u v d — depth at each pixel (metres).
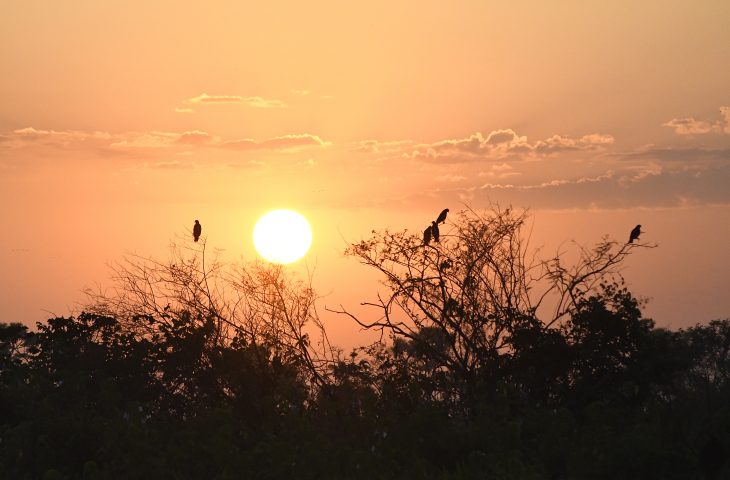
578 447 62.66
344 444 62.38
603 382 83.81
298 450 62.75
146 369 87.50
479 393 79.81
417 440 65.50
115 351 87.75
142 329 90.62
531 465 58.94
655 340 87.94
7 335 114.56
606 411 69.75
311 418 76.75
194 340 87.62
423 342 86.12
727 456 55.41
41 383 81.00
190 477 60.34
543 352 84.00
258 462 60.78
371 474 59.41
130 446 60.91
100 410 78.00
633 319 85.38
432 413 66.94
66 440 64.75
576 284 87.75
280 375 85.81
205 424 68.38
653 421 68.25
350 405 78.12
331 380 85.12
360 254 88.69
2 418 76.88
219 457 60.28
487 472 58.09
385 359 86.31
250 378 85.94
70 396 81.06
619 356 85.12
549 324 86.94
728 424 68.19
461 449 64.31
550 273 88.62
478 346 87.12
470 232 89.25
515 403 78.06
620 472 58.16
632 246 87.19
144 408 80.12
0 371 90.00
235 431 68.75
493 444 63.78
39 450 63.56
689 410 76.31
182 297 90.94
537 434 67.12
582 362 84.69
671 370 86.00
